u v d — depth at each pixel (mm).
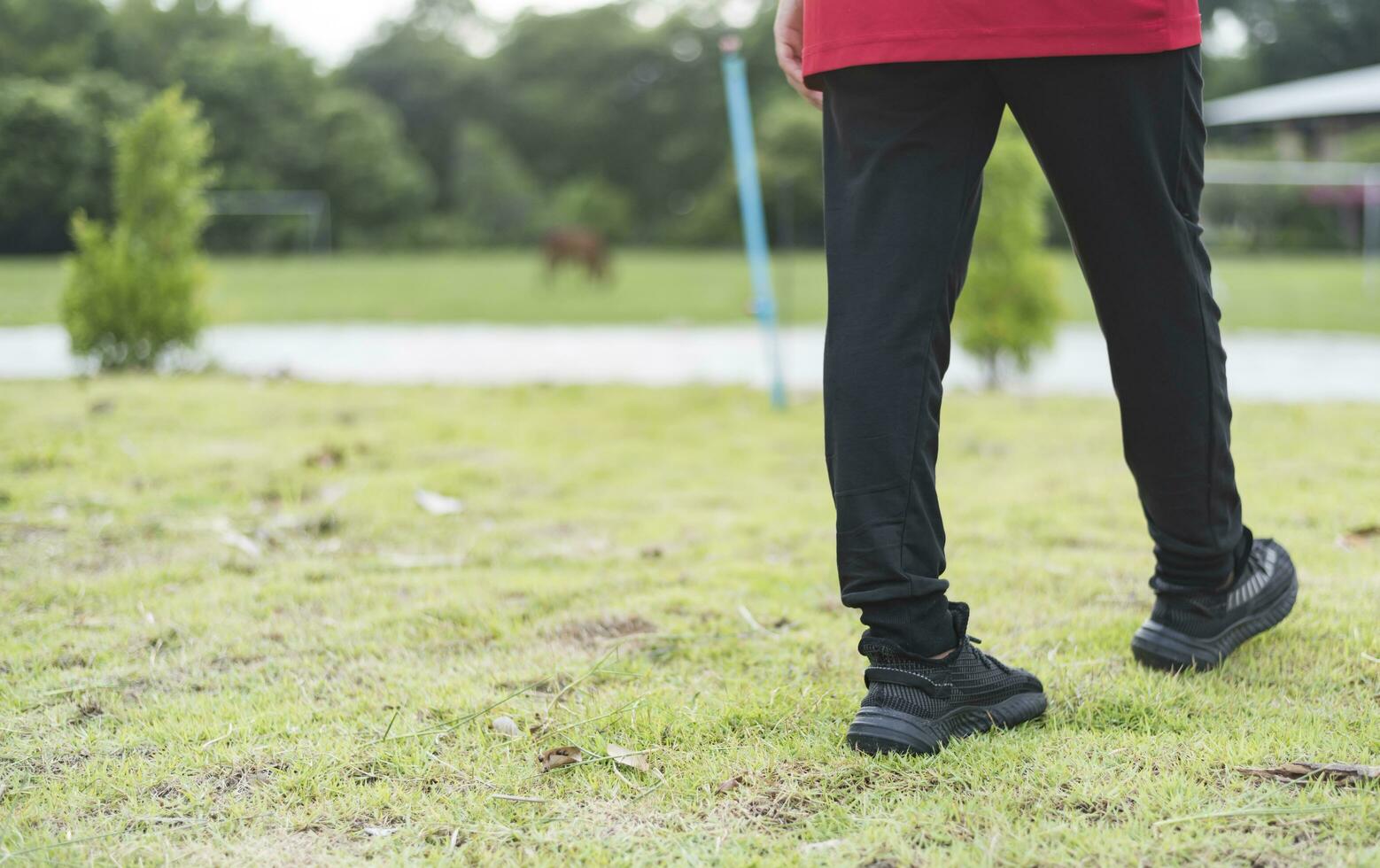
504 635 1795
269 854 1118
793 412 4316
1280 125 22469
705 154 37875
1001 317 5199
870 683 1346
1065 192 1298
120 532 2412
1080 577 2072
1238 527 1528
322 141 29844
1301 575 2020
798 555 2291
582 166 39812
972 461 3314
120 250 5480
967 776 1246
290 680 1603
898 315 1244
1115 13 1190
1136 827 1117
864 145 1252
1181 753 1293
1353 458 3139
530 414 4207
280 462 3160
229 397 4410
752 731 1401
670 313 10406
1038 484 2943
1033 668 1604
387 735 1393
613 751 1319
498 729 1410
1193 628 1565
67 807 1220
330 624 1853
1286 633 1706
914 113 1235
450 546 2395
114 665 1663
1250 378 5289
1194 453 1425
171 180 5598
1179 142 1257
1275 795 1173
